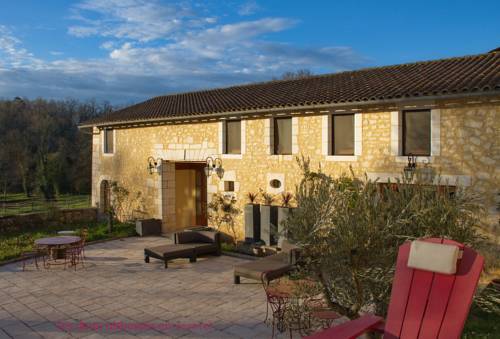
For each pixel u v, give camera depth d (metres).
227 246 11.19
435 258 3.42
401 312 3.51
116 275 8.74
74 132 42.53
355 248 3.90
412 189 4.28
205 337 5.76
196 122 12.59
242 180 11.47
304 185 4.42
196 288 7.86
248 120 11.28
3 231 13.21
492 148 7.71
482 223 6.31
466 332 5.20
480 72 8.74
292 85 13.30
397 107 8.81
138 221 13.12
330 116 9.87
